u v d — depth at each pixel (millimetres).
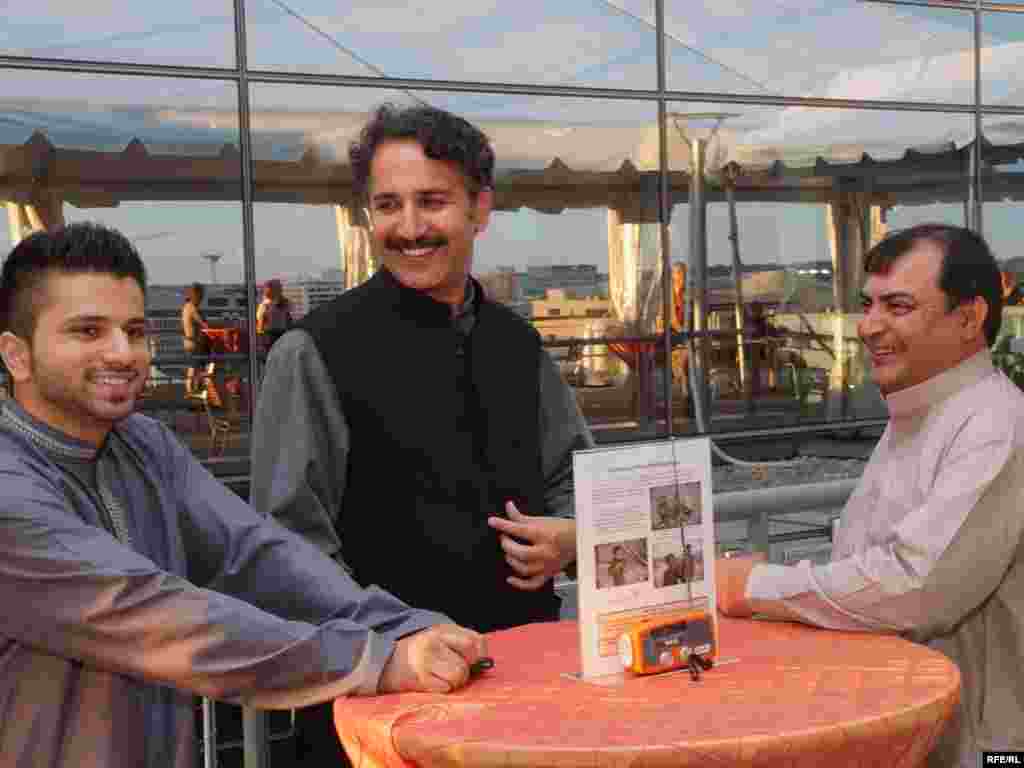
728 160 8484
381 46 7250
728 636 1874
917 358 2021
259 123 6898
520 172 7770
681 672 1648
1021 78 9672
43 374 1531
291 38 6984
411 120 2047
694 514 1720
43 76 6391
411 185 2039
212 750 2504
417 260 2072
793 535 5211
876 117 9070
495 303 2299
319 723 2055
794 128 8734
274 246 6918
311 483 2039
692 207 8367
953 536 1857
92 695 1540
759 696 1507
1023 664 1963
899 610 1864
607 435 8055
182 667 1484
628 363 8141
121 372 1547
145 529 1650
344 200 7109
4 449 1524
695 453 1724
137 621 1466
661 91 8219
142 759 1579
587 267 7996
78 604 1463
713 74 8414
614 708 1475
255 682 1509
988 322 2023
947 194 9422
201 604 1489
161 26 6652
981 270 2004
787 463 8258
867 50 9008
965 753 1981
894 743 1414
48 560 1455
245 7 6855
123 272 1562
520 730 1385
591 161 8000
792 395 8742
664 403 8250
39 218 6398
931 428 2006
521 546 2092
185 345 6684
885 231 9125
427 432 2078
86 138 6496
